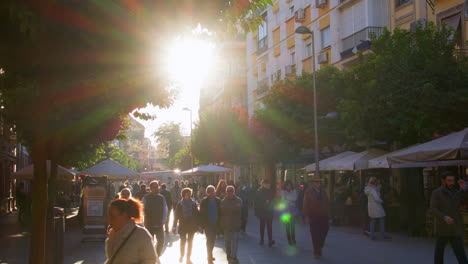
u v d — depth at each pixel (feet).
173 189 82.89
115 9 18.03
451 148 45.44
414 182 60.90
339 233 61.72
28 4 16.62
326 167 75.25
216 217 38.91
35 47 17.99
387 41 64.39
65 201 93.04
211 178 217.97
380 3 91.50
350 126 65.16
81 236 63.31
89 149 77.30
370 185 54.75
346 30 101.35
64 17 17.58
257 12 23.52
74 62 18.70
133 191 117.70
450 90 57.67
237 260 39.11
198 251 47.47
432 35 61.72
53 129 21.25
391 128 60.54
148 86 21.07
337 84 87.86
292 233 51.24
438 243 30.30
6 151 107.55
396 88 59.21
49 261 30.71
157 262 15.80
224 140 145.38
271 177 114.52
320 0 108.37
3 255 45.37
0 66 18.88
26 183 133.39
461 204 50.21
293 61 128.98
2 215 103.86
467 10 67.46
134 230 15.56
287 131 96.53
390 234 59.16
